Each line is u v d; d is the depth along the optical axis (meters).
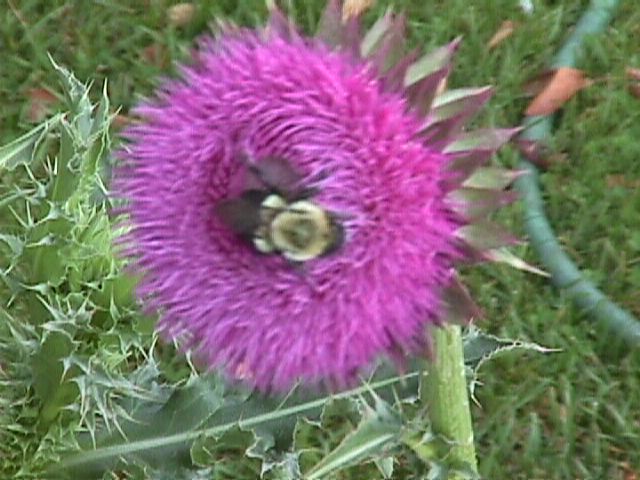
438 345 0.16
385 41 0.15
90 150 0.19
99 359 0.19
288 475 0.19
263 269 0.14
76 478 0.20
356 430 0.17
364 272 0.14
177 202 0.15
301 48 0.15
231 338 0.15
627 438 0.26
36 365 0.19
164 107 0.15
